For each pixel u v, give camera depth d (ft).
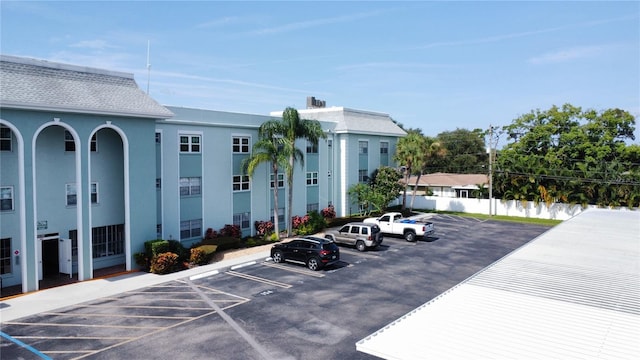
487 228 134.92
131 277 78.79
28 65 73.77
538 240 67.41
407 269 84.53
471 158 276.41
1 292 69.67
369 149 151.53
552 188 153.28
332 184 139.54
